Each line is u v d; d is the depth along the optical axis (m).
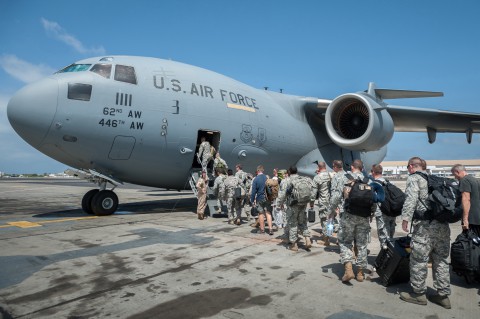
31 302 3.15
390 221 4.87
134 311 2.97
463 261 3.71
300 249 5.34
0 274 3.95
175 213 9.59
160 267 4.25
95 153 8.02
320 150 13.27
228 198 7.70
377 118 10.03
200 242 5.71
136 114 8.19
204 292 3.43
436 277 3.23
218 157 9.30
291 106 12.40
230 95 10.09
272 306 3.11
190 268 4.22
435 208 3.13
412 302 3.26
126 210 10.27
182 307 3.06
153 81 8.62
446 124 13.07
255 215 7.22
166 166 9.09
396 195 4.23
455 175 4.46
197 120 9.12
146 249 5.18
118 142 8.09
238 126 10.02
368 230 3.87
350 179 4.13
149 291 3.44
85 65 8.23
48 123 7.34
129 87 8.20
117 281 3.73
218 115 9.57
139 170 8.88
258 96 11.22
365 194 3.70
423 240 3.21
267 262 4.55
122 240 5.80
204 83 9.62
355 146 10.27
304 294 3.42
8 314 2.90
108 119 7.84
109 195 8.84
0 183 37.47
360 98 9.99
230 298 3.28
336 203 4.80
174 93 8.84
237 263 4.48
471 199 4.20
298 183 5.11
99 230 6.71
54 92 7.37
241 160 10.39
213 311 2.98
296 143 12.11
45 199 15.02
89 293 3.38
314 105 12.51
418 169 3.42
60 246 5.34
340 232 3.89
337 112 10.98
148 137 8.41
